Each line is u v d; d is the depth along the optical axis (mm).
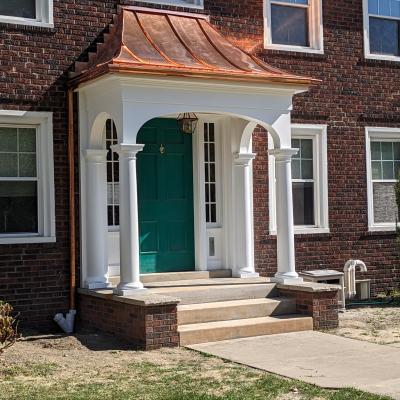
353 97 13836
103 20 11680
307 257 13258
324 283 12039
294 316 10906
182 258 12375
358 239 13797
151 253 12109
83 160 11289
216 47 11500
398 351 9219
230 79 10516
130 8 11828
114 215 11875
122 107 10133
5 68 10930
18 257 10938
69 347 9656
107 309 10477
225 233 12555
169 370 8328
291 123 13172
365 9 14031
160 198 12234
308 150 13555
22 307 10945
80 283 11289
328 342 9867
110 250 11766
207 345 9797
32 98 11086
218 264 12594
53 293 11164
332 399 6961
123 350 9484
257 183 12773
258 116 11117
